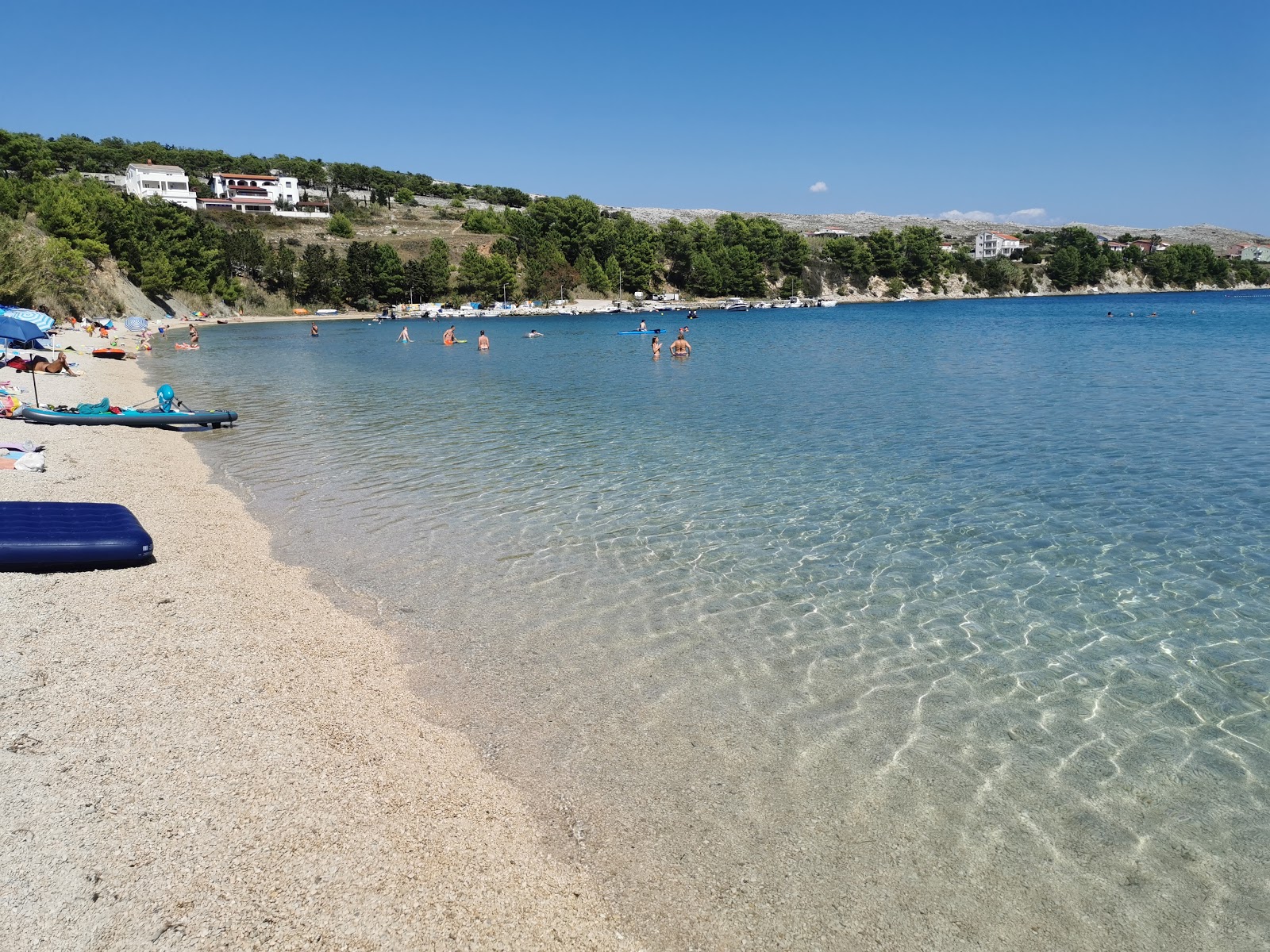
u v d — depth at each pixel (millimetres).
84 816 6219
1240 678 9180
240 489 17453
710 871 6125
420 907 5570
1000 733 8062
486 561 13039
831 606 11250
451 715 8336
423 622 10664
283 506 16156
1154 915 5746
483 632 10367
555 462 20219
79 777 6711
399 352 57656
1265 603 11219
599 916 5664
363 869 5883
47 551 11398
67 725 7508
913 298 181375
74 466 17734
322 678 8938
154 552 12719
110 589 11062
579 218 148500
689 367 44469
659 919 5648
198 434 24188
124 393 31828
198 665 8938
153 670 8750
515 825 6590
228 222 139000
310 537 14164
